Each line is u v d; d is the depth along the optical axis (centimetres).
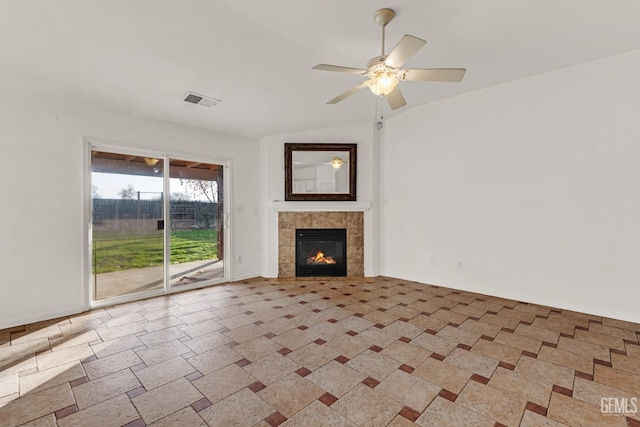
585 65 317
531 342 256
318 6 207
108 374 213
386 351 243
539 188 349
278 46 252
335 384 199
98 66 270
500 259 381
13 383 202
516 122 363
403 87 380
